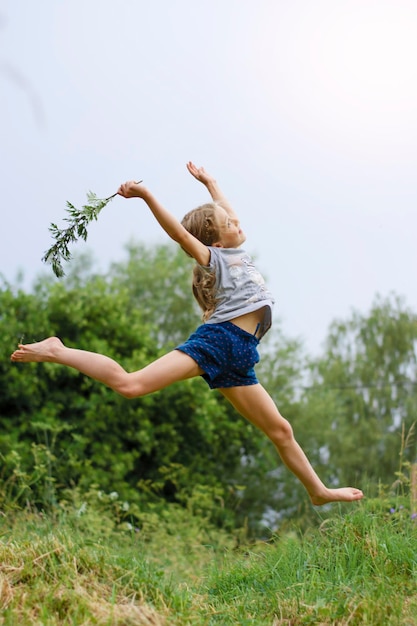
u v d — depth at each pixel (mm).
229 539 8414
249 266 4227
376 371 16250
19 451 10000
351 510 5109
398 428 15617
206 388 11859
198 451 12375
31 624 3342
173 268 16469
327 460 14883
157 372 3936
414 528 4750
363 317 16719
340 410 15406
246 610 3953
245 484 13148
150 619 3545
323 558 4430
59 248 3906
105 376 3896
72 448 10391
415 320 16609
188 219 4363
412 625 3574
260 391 4180
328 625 3672
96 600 3662
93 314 11930
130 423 11461
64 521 5754
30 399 10906
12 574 3816
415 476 5480
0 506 6633
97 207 3904
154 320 16172
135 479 11648
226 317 4070
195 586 4613
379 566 4211
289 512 13211
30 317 11289
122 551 5195
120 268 17094
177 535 7297
